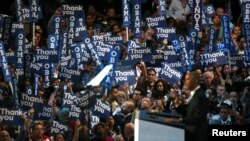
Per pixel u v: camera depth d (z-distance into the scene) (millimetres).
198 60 28422
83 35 29125
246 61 28609
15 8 30781
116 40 28828
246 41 28969
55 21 29188
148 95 26250
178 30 31172
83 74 27531
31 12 29828
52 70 27781
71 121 24781
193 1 29984
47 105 25062
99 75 25156
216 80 26875
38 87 27094
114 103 25781
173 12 32594
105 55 27781
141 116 18188
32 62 27766
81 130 23109
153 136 18125
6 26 29562
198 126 19266
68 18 29250
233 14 33562
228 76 27719
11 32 28438
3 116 23953
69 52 28734
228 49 28812
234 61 28625
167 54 28078
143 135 18141
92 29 30984
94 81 25016
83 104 24969
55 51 27844
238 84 26969
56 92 26578
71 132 24281
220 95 25734
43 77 27734
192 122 19266
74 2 34500
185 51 28531
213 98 25719
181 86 27031
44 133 24078
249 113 25516
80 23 29266
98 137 22766
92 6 32406
